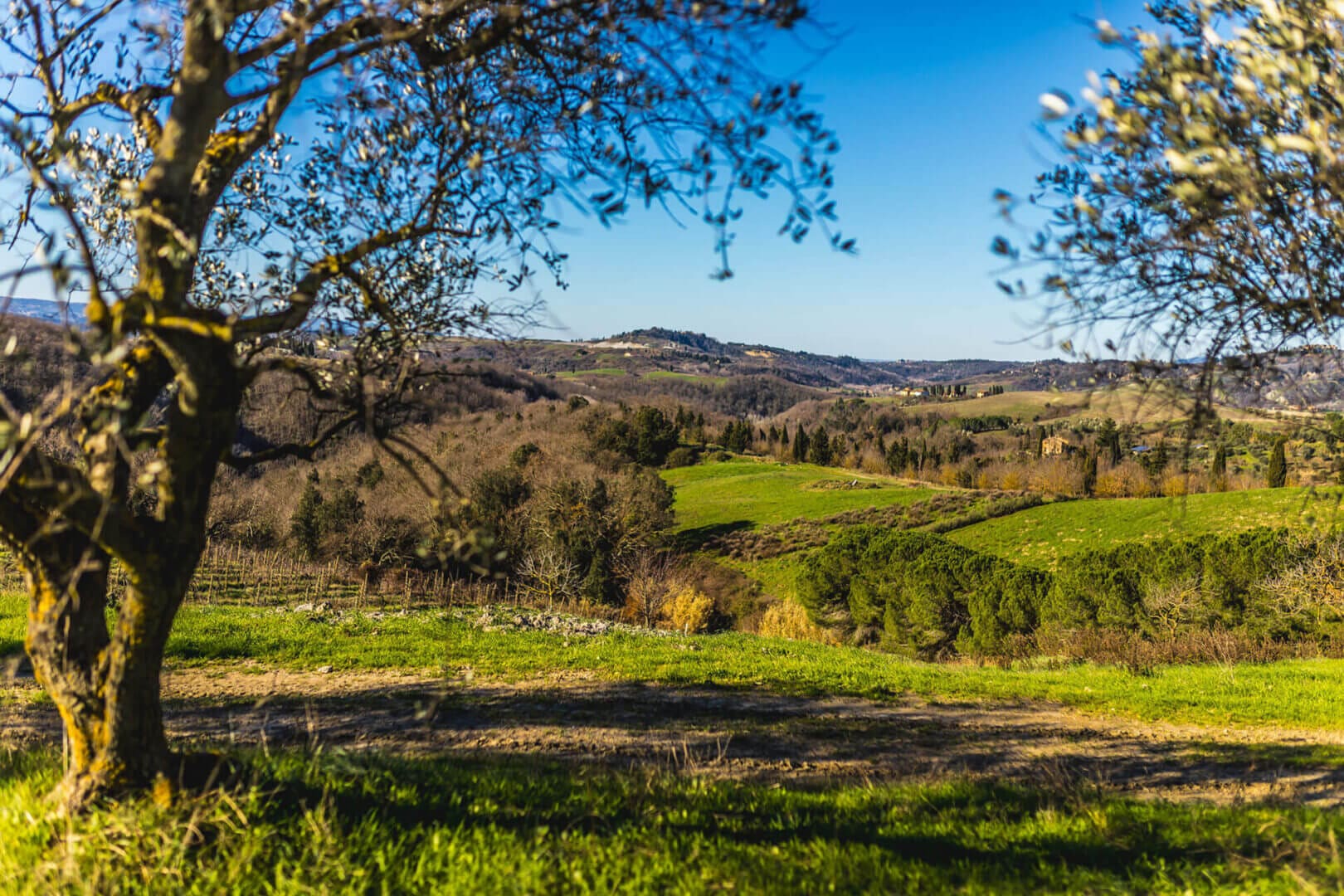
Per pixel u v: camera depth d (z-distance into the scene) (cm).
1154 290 436
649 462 9694
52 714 1005
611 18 400
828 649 2112
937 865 468
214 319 380
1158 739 1136
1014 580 3055
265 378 542
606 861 429
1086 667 1944
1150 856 498
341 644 1638
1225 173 336
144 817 394
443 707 1161
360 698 1210
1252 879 442
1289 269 382
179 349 342
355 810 471
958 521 6219
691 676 1484
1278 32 349
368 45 374
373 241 451
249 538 4031
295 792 472
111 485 386
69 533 398
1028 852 504
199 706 1128
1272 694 1449
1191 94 361
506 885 385
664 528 5253
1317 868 446
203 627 1725
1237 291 405
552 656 1609
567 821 511
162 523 394
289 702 1170
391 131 482
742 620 4828
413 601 2906
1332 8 317
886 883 430
